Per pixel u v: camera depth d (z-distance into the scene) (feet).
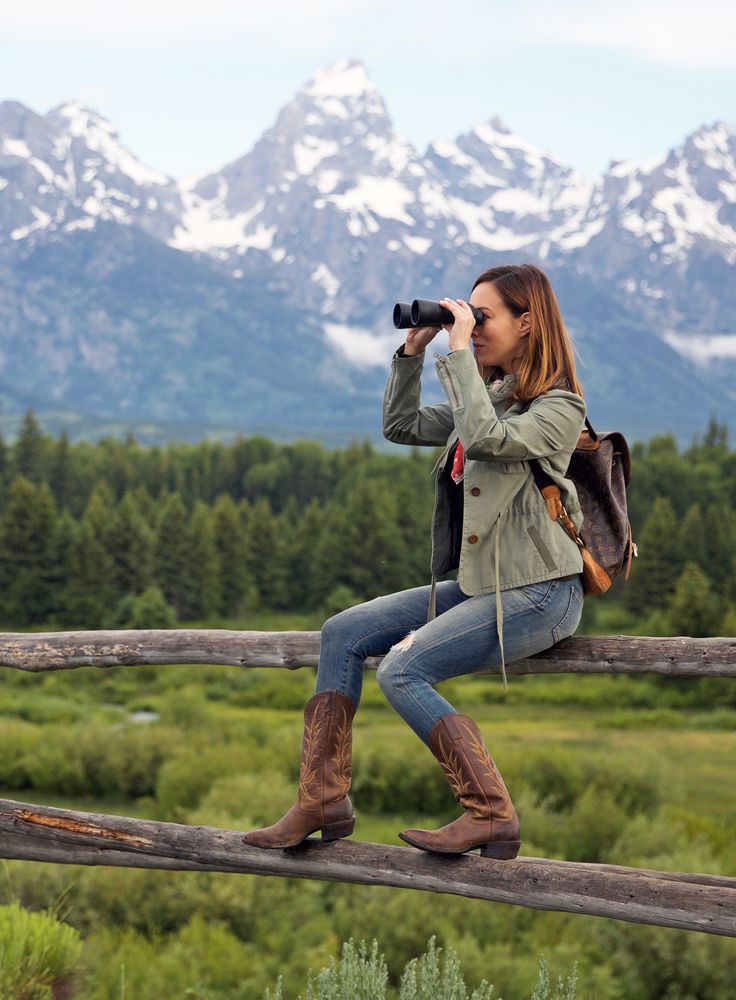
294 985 48.91
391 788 124.06
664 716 267.18
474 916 55.42
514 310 11.48
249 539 535.60
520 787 117.50
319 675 12.13
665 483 624.59
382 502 542.57
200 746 143.64
